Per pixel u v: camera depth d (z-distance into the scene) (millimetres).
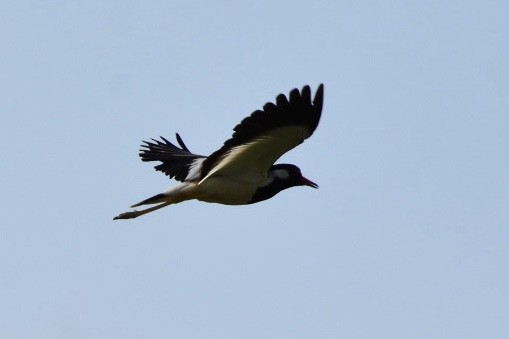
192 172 17703
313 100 15625
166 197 17297
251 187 17266
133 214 17703
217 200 17453
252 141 16281
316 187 17672
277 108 15656
